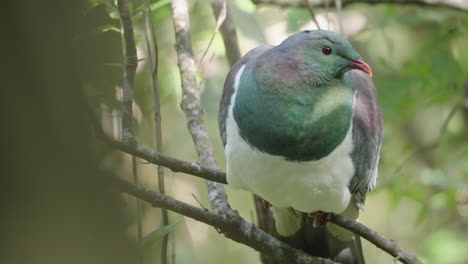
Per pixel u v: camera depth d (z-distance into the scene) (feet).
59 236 12.98
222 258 45.14
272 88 25.35
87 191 13.39
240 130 25.61
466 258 51.98
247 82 25.80
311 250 30.37
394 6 45.88
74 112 13.51
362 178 27.96
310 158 25.30
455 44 48.57
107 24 25.67
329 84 25.67
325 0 36.40
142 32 35.35
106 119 27.43
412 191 48.01
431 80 46.16
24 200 12.78
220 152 45.11
